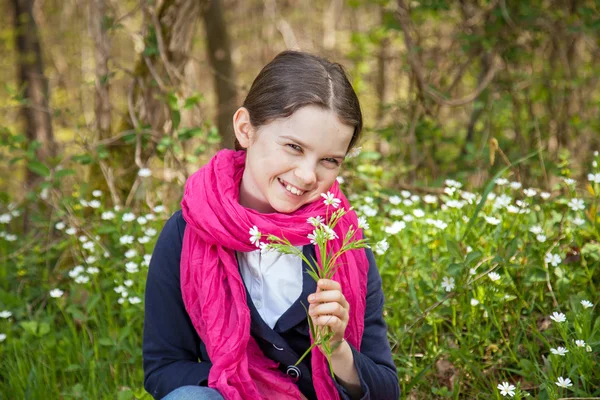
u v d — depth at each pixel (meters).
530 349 2.43
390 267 2.90
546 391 2.23
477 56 5.05
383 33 5.33
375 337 1.92
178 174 4.15
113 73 4.39
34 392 2.72
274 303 1.80
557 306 2.57
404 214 3.34
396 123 4.83
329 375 1.77
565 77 5.09
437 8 4.96
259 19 12.95
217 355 1.73
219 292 1.77
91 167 4.30
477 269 2.71
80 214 3.83
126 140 4.14
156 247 1.90
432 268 2.80
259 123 1.73
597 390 2.21
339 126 1.69
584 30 4.82
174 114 4.09
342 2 10.98
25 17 7.92
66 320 3.31
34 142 4.03
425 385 2.56
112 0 5.36
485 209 3.02
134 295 3.04
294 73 1.71
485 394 2.39
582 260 2.72
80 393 2.62
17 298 3.39
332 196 1.70
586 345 2.22
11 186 7.10
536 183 4.17
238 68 12.92
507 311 2.73
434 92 4.67
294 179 1.71
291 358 1.80
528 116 5.04
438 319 2.64
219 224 1.74
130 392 2.46
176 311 1.88
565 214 2.89
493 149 3.23
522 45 5.10
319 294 1.63
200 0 4.35
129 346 2.90
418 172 4.71
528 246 2.82
